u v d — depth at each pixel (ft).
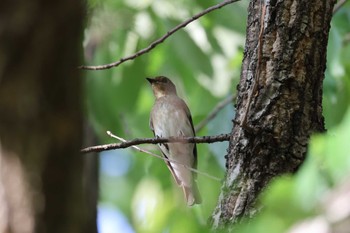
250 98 28.14
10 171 15.40
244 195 28.63
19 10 14.90
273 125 28.86
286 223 16.98
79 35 15.43
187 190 47.62
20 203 15.40
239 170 29.14
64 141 15.46
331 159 17.16
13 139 15.33
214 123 51.83
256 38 30.55
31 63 15.11
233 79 52.65
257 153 28.84
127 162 69.10
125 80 52.34
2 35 14.96
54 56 15.19
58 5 14.98
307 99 29.22
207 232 22.98
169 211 46.83
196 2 51.85
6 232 15.38
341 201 16.03
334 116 47.03
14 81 15.14
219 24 52.24
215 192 47.88
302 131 28.89
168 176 52.11
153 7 51.01
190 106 55.16
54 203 15.49
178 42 51.21
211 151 50.47
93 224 16.75
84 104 16.38
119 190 67.41
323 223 15.94
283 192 17.35
